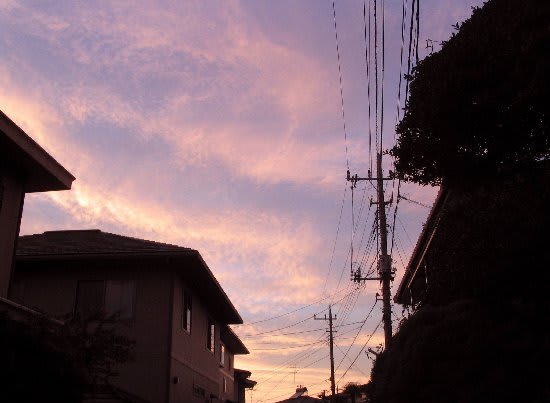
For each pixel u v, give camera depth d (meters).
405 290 30.44
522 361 12.33
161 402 18.94
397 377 14.90
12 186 14.24
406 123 10.21
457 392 13.03
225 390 32.56
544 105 8.36
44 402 9.66
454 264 14.28
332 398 44.19
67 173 15.44
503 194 11.75
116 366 19.31
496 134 9.15
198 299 24.47
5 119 12.82
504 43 8.70
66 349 10.45
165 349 19.59
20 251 20.31
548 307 12.44
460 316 14.29
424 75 9.66
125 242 21.80
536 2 8.38
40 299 20.12
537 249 11.28
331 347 48.50
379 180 24.67
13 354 9.46
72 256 19.78
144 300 20.12
